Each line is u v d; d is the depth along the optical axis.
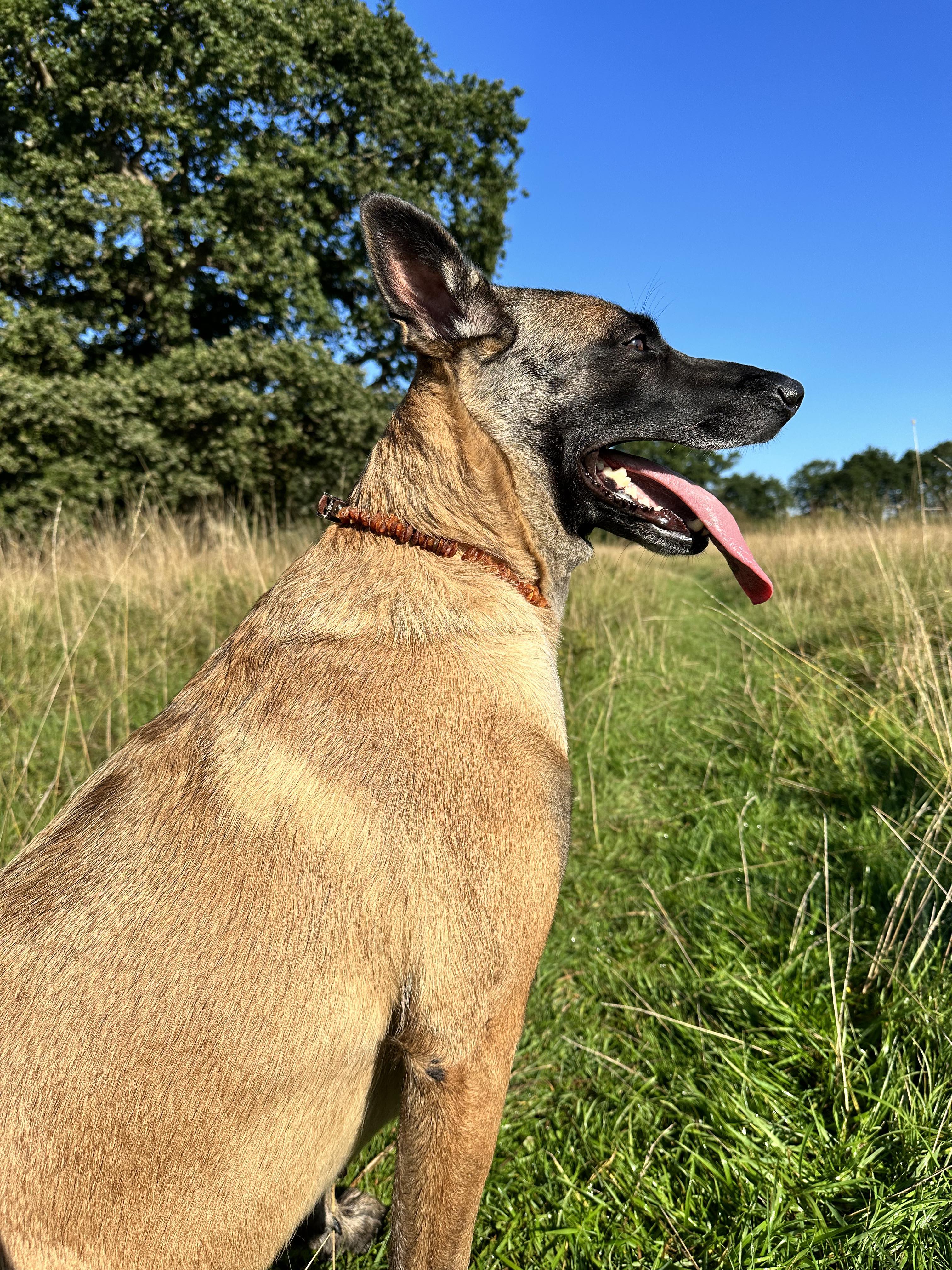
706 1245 1.85
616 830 4.05
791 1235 1.79
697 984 2.70
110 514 13.63
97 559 8.15
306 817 1.48
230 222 17.16
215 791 1.51
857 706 4.71
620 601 8.41
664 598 10.28
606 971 2.89
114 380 15.09
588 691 5.63
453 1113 1.49
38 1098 1.24
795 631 6.97
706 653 7.80
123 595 6.52
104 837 1.48
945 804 2.81
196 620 6.43
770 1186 1.91
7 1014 1.28
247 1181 1.38
